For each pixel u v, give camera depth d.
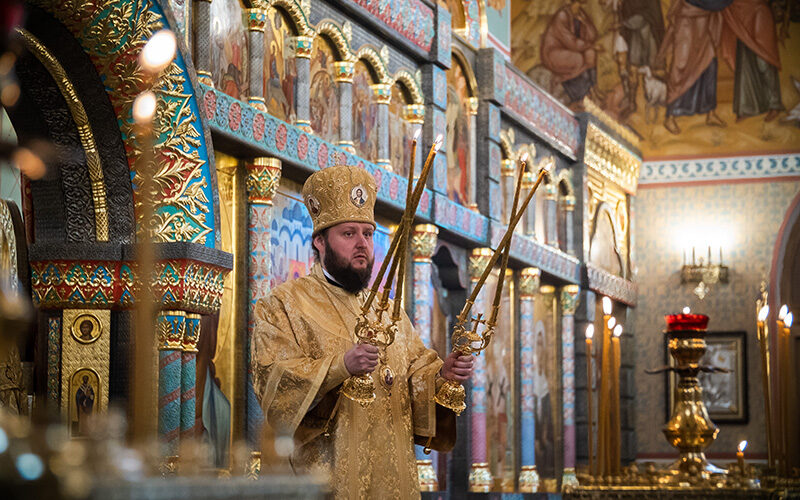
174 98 10.56
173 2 11.59
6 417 2.19
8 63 2.51
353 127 16.22
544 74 31.88
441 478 19.59
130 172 10.56
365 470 6.17
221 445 12.40
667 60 31.22
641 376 30.67
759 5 30.72
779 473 10.41
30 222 11.21
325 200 6.66
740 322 30.14
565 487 9.09
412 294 18.25
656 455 30.33
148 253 2.89
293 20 14.45
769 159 30.42
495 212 21.03
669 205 30.97
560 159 25.69
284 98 14.27
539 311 24.84
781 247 30.08
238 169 13.25
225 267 11.07
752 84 30.64
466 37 21.12
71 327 10.62
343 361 5.89
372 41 16.64
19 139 10.62
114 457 2.26
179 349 10.62
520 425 23.03
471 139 20.69
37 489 2.07
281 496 2.89
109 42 10.19
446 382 6.46
